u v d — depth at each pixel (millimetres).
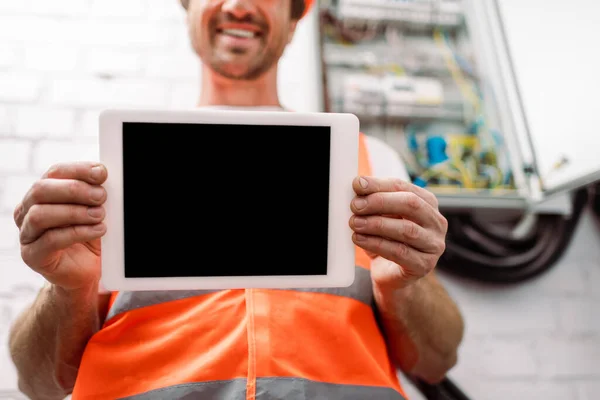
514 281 1390
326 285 655
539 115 1387
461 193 1365
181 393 687
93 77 1385
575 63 1275
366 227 657
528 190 1402
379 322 892
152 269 632
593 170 1196
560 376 1404
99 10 1419
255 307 748
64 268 672
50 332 780
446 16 1505
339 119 667
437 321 873
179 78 1415
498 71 1492
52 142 1341
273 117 658
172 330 746
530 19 1414
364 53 1446
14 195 1304
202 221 644
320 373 729
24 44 1377
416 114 1425
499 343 1397
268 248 650
